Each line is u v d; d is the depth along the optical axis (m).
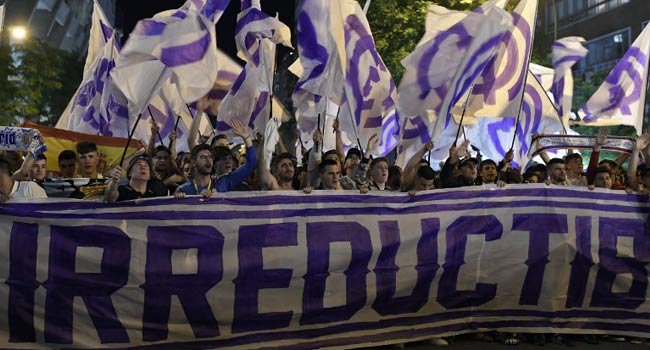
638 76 8.70
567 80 9.30
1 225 4.76
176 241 5.05
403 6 22.67
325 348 5.41
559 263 5.97
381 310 5.59
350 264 5.47
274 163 6.58
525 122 8.69
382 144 9.51
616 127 25.97
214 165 6.07
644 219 6.15
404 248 5.63
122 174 4.99
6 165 5.14
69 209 4.88
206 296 5.09
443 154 8.77
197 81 5.50
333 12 6.78
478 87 6.78
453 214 5.81
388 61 23.08
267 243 5.27
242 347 5.21
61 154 6.60
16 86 30.20
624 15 36.94
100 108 8.26
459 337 6.01
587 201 6.09
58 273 4.81
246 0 7.49
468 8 21.91
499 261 5.89
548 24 42.56
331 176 5.97
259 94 7.47
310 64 6.74
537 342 5.87
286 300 5.30
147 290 4.96
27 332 4.77
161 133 8.22
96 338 4.87
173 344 5.05
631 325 6.08
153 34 5.42
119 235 4.94
